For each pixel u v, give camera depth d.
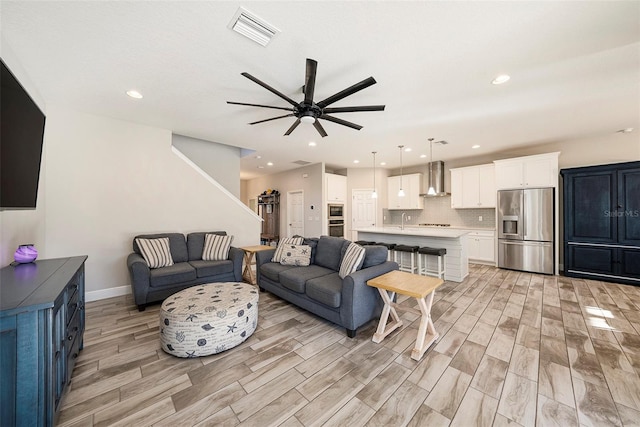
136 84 2.58
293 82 2.54
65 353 1.52
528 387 1.70
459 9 1.61
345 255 2.91
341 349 2.20
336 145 4.96
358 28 1.78
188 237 3.99
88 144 3.35
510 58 2.15
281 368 1.93
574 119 3.59
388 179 7.61
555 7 1.59
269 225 8.60
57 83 2.55
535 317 2.80
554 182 4.59
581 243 4.32
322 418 1.47
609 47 2.00
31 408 1.10
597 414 1.47
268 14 1.65
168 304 2.25
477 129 4.00
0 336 1.06
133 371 1.89
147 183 3.83
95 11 1.61
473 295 3.56
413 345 2.26
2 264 1.97
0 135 1.39
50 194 3.10
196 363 2.00
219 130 4.05
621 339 2.30
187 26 1.76
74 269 1.81
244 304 2.31
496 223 5.26
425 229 6.07
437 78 2.47
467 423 1.42
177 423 1.43
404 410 1.52
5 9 1.58
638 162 3.83
